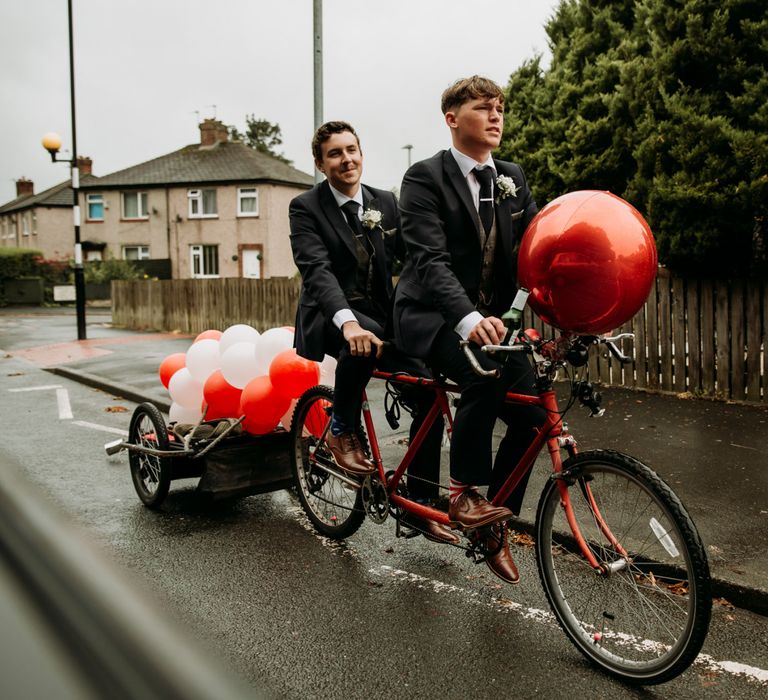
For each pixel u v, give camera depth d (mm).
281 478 4812
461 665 2898
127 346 15484
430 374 3672
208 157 38281
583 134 8688
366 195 4164
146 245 37719
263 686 2725
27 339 18109
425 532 3594
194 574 3816
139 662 296
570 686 2760
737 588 3387
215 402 4895
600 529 2928
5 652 266
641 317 8164
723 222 7188
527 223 3309
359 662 2912
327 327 3906
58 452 6598
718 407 7199
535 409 3213
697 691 2721
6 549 313
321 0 9148
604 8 9461
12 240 45125
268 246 35594
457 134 3156
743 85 7098
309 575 3805
